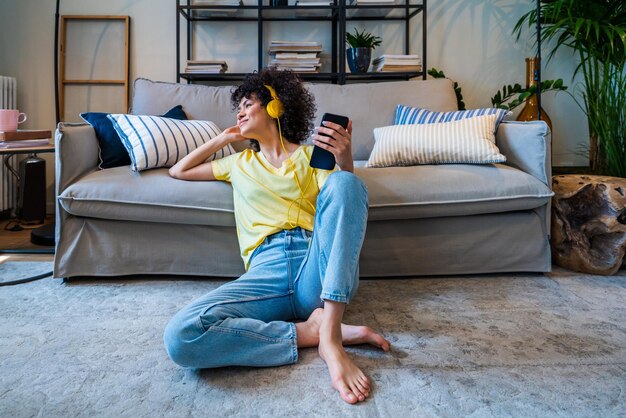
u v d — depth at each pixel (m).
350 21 3.19
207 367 1.07
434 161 1.93
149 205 1.72
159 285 1.76
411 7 2.95
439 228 1.85
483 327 1.36
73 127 1.79
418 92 2.47
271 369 1.10
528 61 2.81
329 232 1.12
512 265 1.87
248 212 1.39
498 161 1.81
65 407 0.94
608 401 0.96
